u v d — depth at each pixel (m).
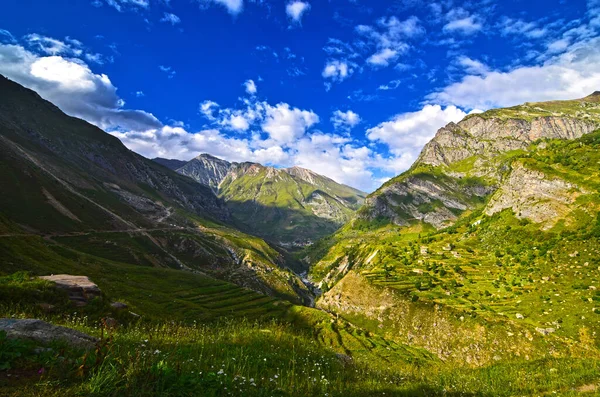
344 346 109.50
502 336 91.62
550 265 123.00
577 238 129.88
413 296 130.38
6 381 7.59
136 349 11.48
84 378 8.40
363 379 19.00
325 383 14.30
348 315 149.12
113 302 43.44
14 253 117.00
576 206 150.25
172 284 172.62
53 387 7.64
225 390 10.09
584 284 101.00
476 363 90.06
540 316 93.81
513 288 118.00
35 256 125.50
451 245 192.25
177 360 12.31
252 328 27.73
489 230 188.62
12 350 8.94
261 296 176.62
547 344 82.69
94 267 157.62
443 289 135.50
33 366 8.62
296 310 153.62
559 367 29.86
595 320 82.25
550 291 105.31
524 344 86.19
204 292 170.00
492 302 112.94
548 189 170.12
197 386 9.45
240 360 14.78
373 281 158.88
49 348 9.94
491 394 20.00
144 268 194.00
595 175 158.38
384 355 99.31
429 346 107.69
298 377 15.19
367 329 133.50
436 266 167.25
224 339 21.95
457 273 150.50
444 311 113.56
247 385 11.30
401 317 126.62
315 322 139.25
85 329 19.48
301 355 21.67
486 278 136.50
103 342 9.97
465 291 128.62
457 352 97.62
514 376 26.91
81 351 10.45
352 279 173.00
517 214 178.12
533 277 120.00
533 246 146.50
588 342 77.81
